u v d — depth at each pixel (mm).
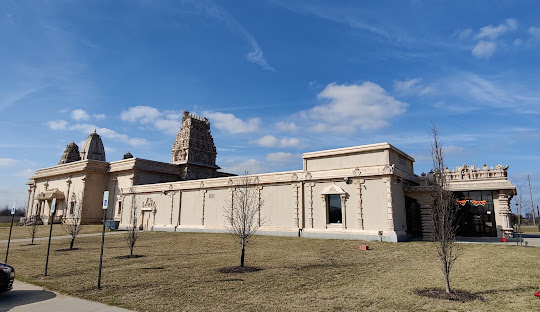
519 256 18281
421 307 9312
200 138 61156
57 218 57250
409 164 31812
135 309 9453
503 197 31500
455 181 33469
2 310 9531
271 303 9883
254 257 19141
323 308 9336
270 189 31906
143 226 43438
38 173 68250
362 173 26891
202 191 37469
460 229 32750
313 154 30078
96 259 19094
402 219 27188
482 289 11281
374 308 9281
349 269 15352
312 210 29281
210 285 12195
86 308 9617
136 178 51844
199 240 28734
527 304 9445
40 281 13250
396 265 16422
